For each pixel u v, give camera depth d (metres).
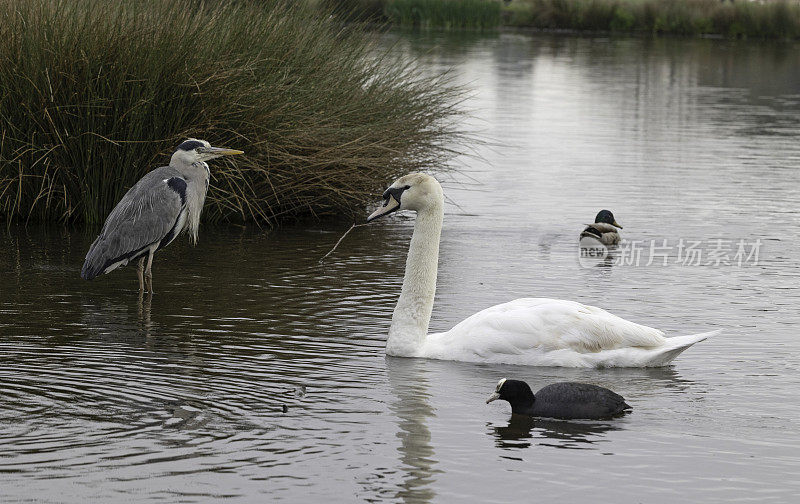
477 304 12.78
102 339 10.87
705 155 25.38
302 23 18.66
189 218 13.33
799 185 21.62
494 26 64.06
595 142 27.08
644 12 67.75
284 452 7.88
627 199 20.02
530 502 7.11
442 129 19.09
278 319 11.82
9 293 12.70
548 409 8.77
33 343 10.66
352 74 18.69
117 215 12.93
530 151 25.53
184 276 13.87
